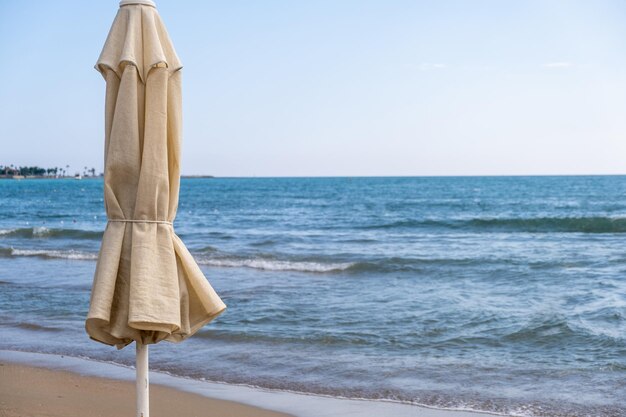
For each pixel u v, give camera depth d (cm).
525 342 886
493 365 782
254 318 1052
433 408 636
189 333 357
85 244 2497
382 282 1446
